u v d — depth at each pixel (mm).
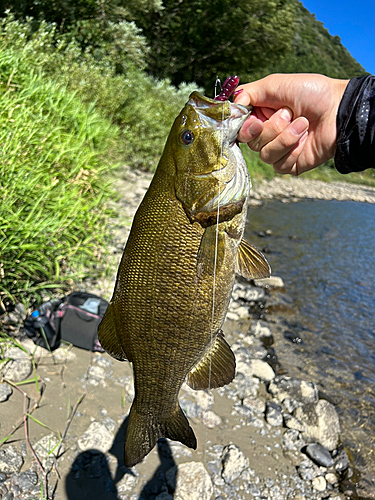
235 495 647
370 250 2289
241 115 402
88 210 1102
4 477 571
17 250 849
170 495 612
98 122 1687
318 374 1018
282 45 4691
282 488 677
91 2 2689
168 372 413
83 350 835
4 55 1355
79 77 2006
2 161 897
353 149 462
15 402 685
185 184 396
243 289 1394
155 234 394
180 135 404
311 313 1355
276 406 843
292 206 3377
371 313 1432
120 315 408
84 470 619
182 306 392
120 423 702
